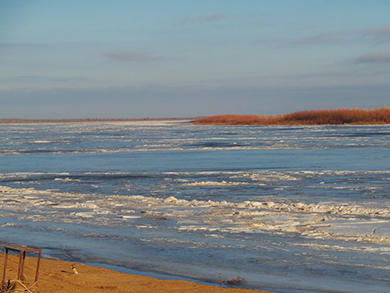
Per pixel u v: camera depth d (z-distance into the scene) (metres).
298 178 25.28
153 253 11.25
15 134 89.25
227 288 8.23
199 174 27.77
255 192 21.00
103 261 10.68
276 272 9.73
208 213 15.64
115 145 55.09
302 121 134.12
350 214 15.08
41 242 12.34
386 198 18.86
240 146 49.78
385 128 91.81
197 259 10.72
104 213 15.98
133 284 8.31
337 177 25.44
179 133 85.38
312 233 12.78
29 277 8.45
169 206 17.06
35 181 26.20
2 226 14.21
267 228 13.45
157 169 30.81
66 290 7.76
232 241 12.20
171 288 8.12
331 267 10.00
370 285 8.91
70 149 49.34
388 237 12.11
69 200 18.83
